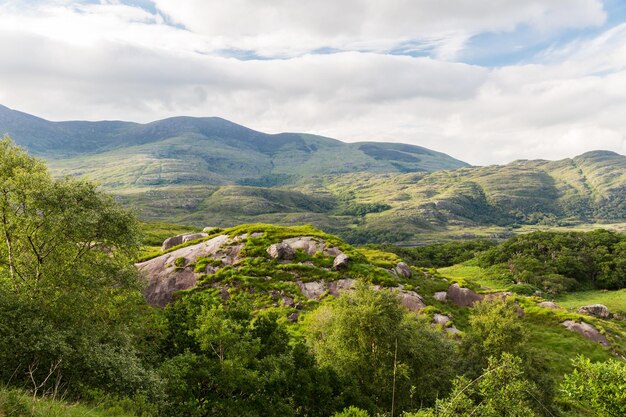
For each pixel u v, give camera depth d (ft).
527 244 500.74
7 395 54.95
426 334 138.72
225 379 87.40
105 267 104.12
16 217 96.02
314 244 254.88
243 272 227.20
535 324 223.30
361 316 119.24
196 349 101.14
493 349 132.46
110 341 93.30
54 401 61.11
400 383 117.39
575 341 205.57
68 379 75.72
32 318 80.28
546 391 124.26
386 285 217.15
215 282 221.25
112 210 106.93
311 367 107.34
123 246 110.63
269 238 260.62
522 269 436.76
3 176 100.94
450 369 131.54
